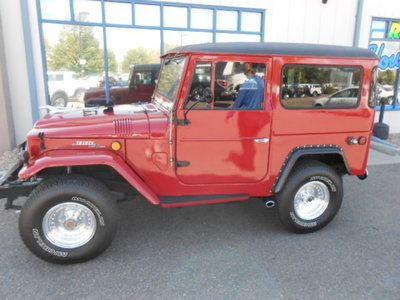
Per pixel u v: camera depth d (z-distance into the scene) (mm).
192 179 3367
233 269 3061
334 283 2879
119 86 7500
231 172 3414
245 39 8164
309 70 3361
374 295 2738
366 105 3605
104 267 3062
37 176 3131
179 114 3172
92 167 3262
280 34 8297
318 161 3748
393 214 4246
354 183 5352
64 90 7191
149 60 7617
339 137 3600
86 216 3061
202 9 7719
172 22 7598
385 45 9195
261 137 3379
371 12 8812
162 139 3209
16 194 3086
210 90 3148
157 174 3291
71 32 6980
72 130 3113
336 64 3408
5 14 6438
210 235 3672
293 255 3295
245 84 3242
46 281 2854
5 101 6434
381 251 3383
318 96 3453
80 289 2766
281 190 3584
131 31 7363
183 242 3520
